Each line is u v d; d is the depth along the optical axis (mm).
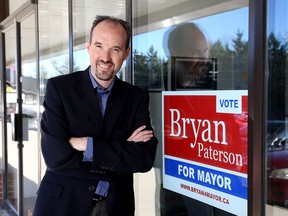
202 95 1965
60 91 1830
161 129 2305
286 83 1577
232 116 1768
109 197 1876
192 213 2059
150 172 2400
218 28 2154
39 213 1825
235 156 1755
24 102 4426
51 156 1789
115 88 1908
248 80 1647
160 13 2529
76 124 1823
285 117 1565
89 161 1801
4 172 5207
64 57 3396
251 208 1629
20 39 4500
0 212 5027
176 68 2348
